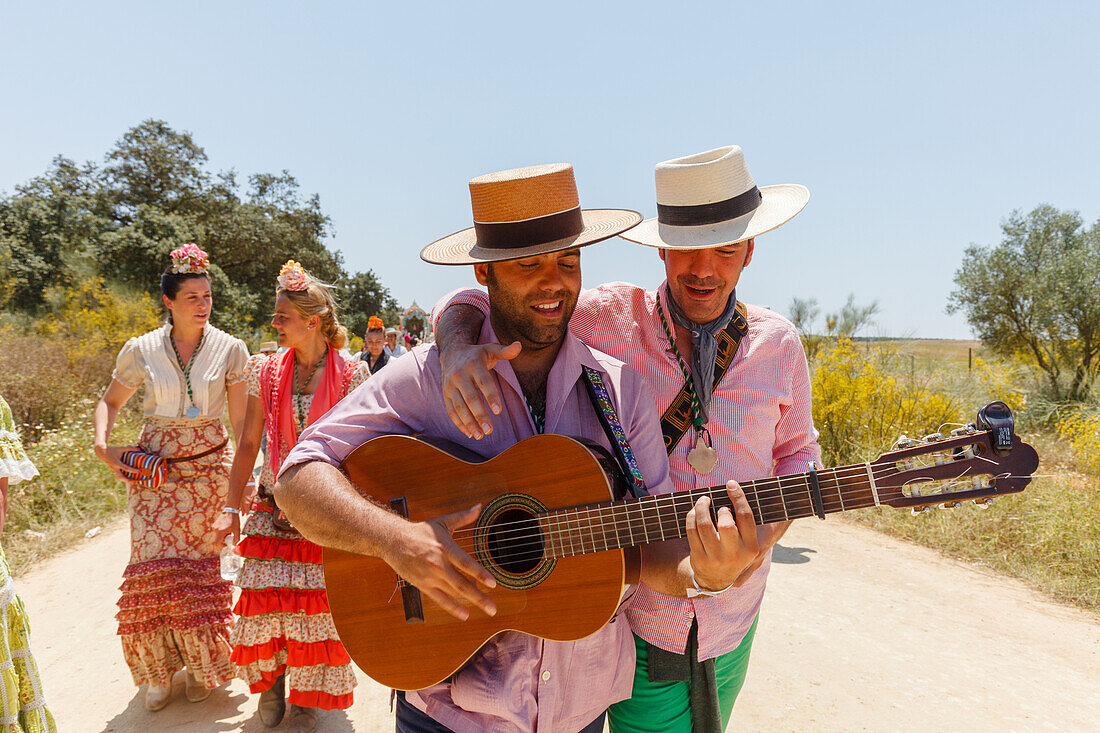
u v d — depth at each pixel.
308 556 3.48
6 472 2.50
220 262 36.34
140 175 36.16
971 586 5.44
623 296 2.58
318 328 3.65
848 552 6.24
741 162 2.48
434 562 1.72
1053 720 3.63
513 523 1.97
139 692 4.05
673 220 2.46
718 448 2.53
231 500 3.64
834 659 4.29
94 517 7.56
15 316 20.45
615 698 2.13
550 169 1.92
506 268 1.91
